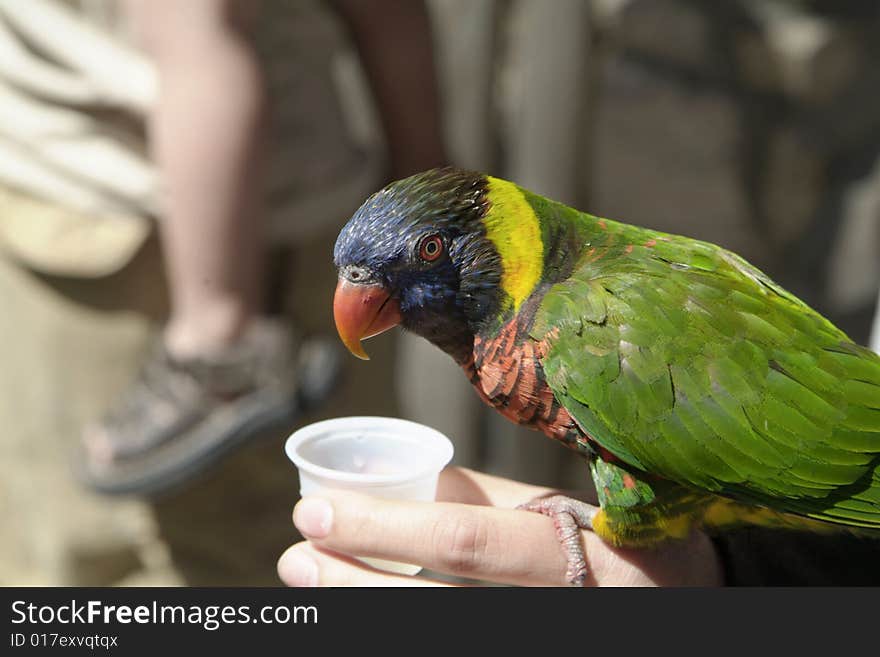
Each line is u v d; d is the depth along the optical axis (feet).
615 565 1.44
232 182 1.69
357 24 1.90
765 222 3.80
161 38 1.69
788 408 1.40
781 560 1.49
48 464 1.88
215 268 1.72
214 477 1.89
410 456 1.47
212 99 1.68
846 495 1.40
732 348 1.41
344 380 1.94
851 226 3.65
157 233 1.79
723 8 3.70
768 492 1.41
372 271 1.44
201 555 1.92
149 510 1.89
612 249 1.47
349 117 2.18
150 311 1.83
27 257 1.80
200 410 1.75
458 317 1.46
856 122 3.73
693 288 1.43
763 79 3.74
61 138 1.77
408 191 1.44
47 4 1.75
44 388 1.86
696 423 1.40
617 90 3.78
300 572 1.43
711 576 1.47
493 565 1.40
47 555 1.92
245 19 1.70
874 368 1.42
